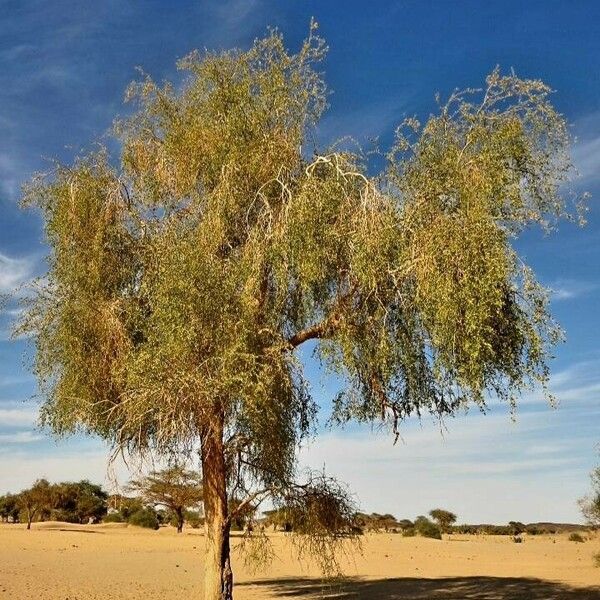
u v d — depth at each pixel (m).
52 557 43.19
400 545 64.94
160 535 81.06
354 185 13.24
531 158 12.43
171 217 14.71
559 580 31.50
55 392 14.78
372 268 12.05
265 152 14.26
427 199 12.32
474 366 11.76
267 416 12.74
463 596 25.88
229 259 13.38
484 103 12.59
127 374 13.48
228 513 14.98
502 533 123.88
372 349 13.27
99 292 14.59
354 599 25.25
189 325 12.25
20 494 91.31
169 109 15.45
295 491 15.11
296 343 14.13
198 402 12.19
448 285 11.35
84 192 14.67
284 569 36.19
